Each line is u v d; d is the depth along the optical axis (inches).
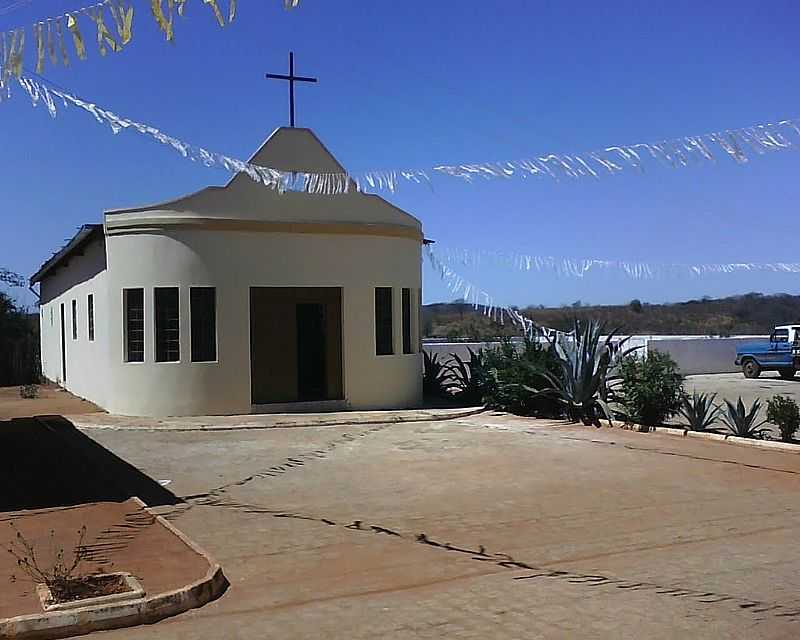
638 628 219.6
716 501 385.1
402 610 236.7
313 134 710.5
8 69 223.3
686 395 649.0
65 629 217.6
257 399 783.1
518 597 247.4
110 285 689.0
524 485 422.3
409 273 764.6
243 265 688.4
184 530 330.6
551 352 725.3
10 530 323.3
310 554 297.3
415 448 542.9
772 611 232.5
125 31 206.4
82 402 818.8
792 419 558.3
